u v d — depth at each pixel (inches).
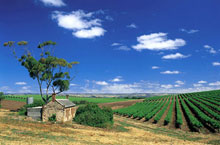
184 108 2513.5
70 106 1690.5
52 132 982.4
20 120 1346.0
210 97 3531.0
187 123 1755.7
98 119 1435.8
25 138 775.1
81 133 1036.5
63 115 1528.1
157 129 1531.7
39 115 1593.3
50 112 1547.7
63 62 1900.8
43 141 745.6
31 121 1365.7
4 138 738.8
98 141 852.0
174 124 1743.4
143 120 2087.8
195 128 1528.1
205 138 1182.9
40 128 1071.6
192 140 1109.1
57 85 1923.0
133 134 1181.1
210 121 1501.0
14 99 4505.4
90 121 1433.3
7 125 1059.3
